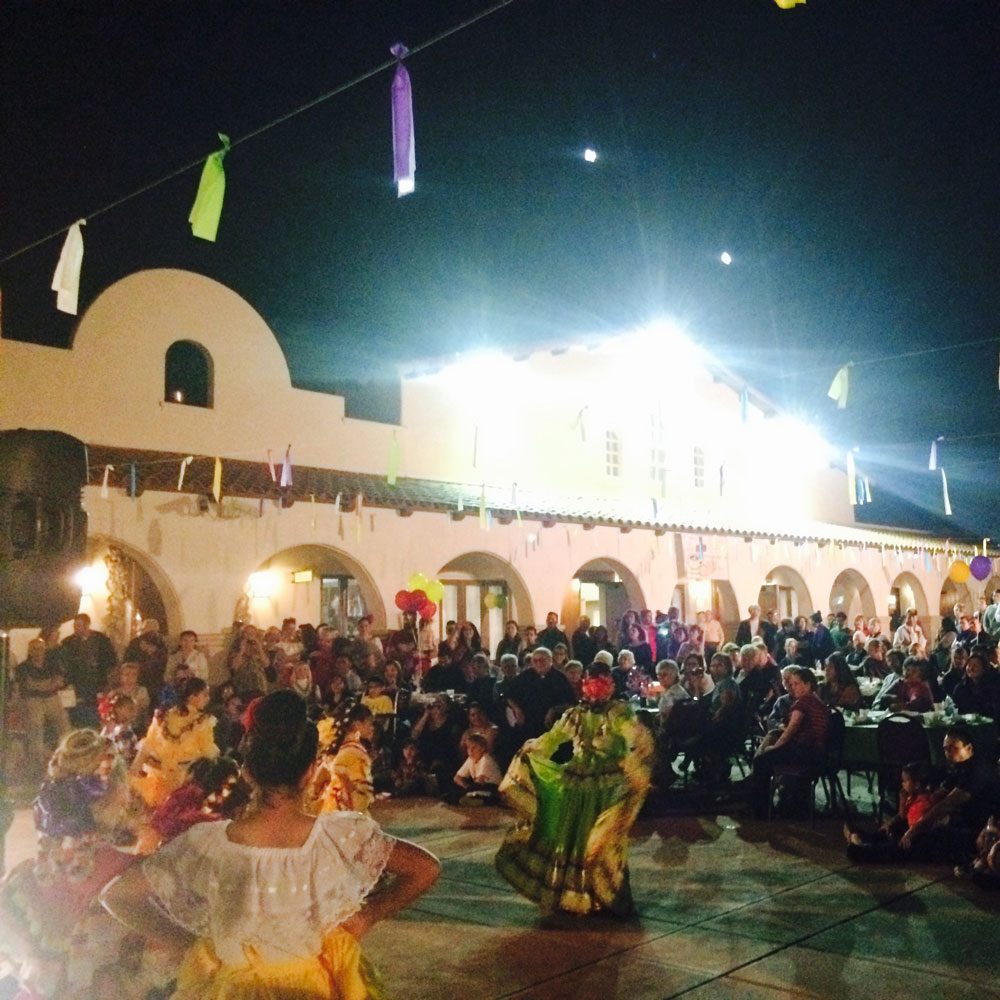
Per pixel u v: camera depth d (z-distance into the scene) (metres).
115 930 3.21
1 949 3.27
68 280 5.85
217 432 15.16
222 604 13.70
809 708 9.29
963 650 11.79
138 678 11.57
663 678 11.09
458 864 7.98
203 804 4.32
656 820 9.48
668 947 5.94
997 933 6.09
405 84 4.54
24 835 9.00
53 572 4.95
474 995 5.27
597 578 21.02
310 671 12.97
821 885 7.19
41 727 10.77
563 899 6.54
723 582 22.88
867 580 27.52
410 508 15.77
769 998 5.16
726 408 24.77
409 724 11.80
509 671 12.12
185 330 15.00
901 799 8.10
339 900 2.65
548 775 6.78
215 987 2.59
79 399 13.80
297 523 14.64
